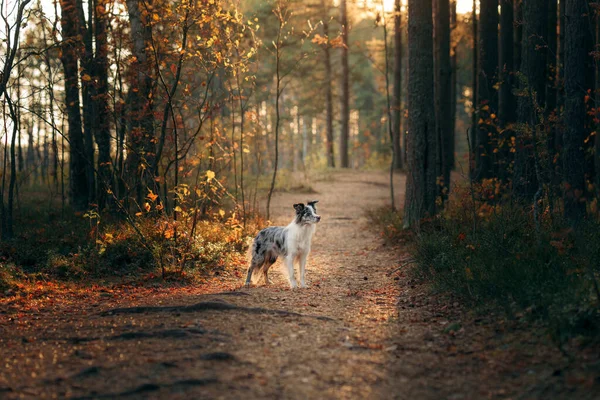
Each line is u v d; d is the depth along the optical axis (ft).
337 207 79.20
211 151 44.65
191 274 33.65
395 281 32.32
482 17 53.83
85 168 53.83
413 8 46.29
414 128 47.16
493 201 41.42
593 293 20.12
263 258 31.91
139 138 41.50
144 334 19.93
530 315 20.44
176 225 34.73
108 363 17.21
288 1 50.52
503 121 50.78
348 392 15.29
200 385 15.39
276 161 52.80
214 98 51.03
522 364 16.88
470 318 22.24
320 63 141.28
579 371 15.71
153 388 15.15
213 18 36.17
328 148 142.51
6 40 35.91
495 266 24.70
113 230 39.27
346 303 26.68
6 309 24.93
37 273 32.04
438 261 31.35
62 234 41.22
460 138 171.94
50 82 44.34
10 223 39.37
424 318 23.11
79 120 51.08
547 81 46.96
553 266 23.31
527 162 37.50
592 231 27.99
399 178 110.01
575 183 32.27
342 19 121.80
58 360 17.72
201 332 20.15
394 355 18.37
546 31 41.63
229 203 68.44
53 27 40.42
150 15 36.58
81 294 28.48
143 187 44.83
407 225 47.50
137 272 34.71
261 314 23.21
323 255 45.68
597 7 31.60
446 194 52.70
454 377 16.39
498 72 52.85
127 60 42.27
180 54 34.76
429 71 46.78
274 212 69.92
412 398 14.98
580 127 32.68
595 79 42.09
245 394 14.90
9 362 17.67
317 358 17.94
